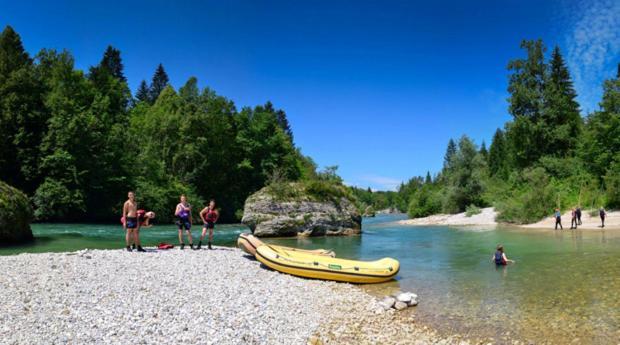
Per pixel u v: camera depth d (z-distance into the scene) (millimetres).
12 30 52844
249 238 16234
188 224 17453
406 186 156375
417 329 9188
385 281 14375
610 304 10461
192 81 63000
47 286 9836
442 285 13578
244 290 11570
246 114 68938
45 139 38688
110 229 30859
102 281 10711
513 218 44062
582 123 56844
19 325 7332
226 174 61906
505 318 9750
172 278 11789
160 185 49312
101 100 51156
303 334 8578
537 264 16766
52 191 36125
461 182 62688
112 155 43219
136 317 8250
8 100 38938
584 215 39125
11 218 20438
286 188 32781
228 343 7422
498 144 105000
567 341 8172
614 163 41500
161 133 55406
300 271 14297
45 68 48719
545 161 51750
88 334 7195
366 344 8203
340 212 33531
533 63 56938
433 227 44750
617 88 46062
